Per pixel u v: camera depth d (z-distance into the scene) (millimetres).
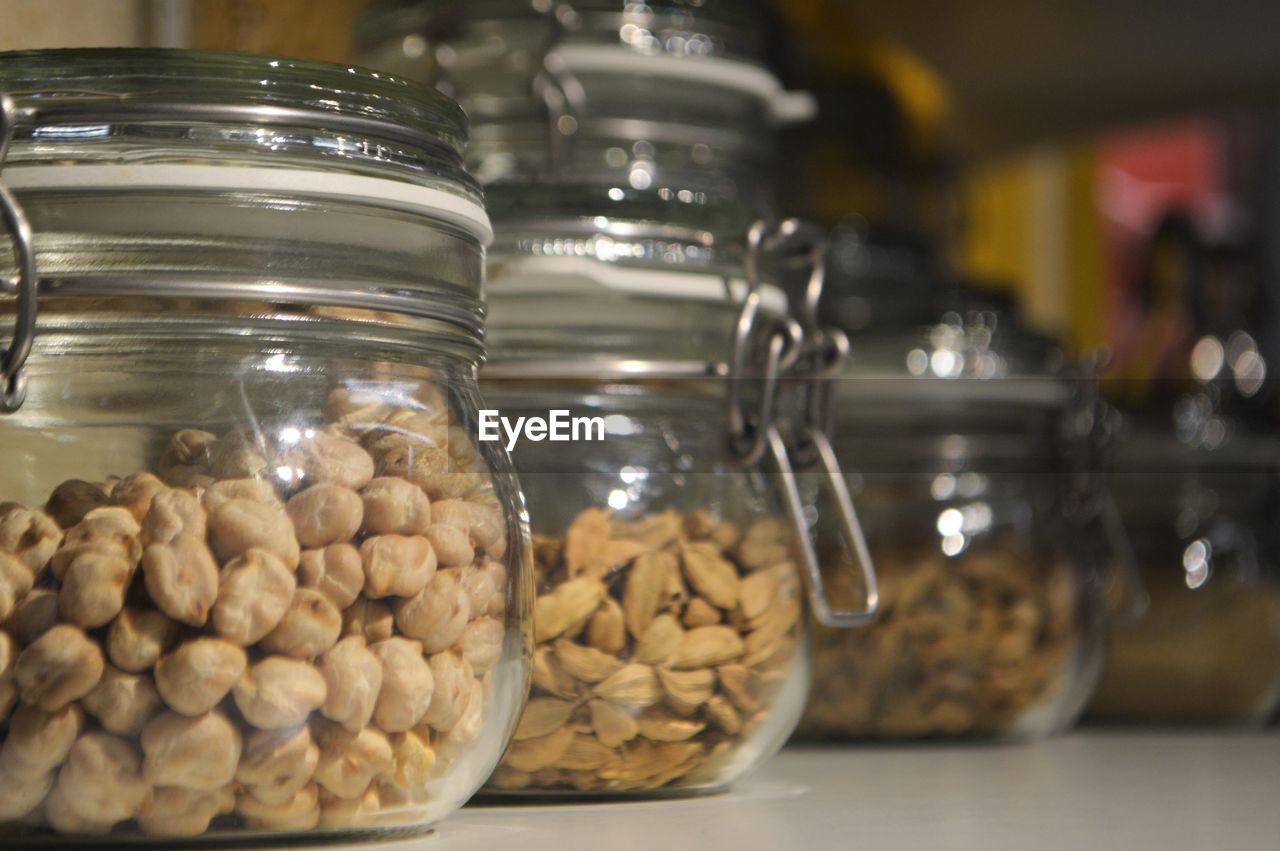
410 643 242
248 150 236
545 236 311
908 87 712
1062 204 1014
